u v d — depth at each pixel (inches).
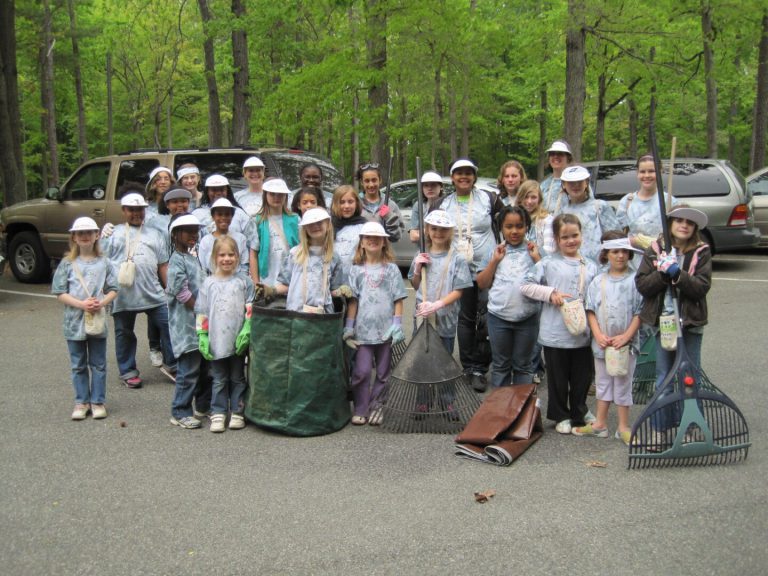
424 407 202.2
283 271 218.2
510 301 213.8
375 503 156.6
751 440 189.6
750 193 471.8
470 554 133.9
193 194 282.2
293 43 729.0
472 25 610.2
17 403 232.4
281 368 199.6
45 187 1155.9
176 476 173.0
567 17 517.0
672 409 174.9
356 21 612.7
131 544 140.3
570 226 196.2
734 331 311.7
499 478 169.0
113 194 434.3
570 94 521.0
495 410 190.5
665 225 178.7
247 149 402.3
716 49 633.0
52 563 133.8
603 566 128.8
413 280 226.1
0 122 645.9
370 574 128.0
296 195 239.1
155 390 247.8
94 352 217.2
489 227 243.1
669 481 165.5
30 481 170.7
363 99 692.7
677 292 180.9
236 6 677.9
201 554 136.1
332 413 203.6
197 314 204.4
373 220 245.1
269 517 150.8
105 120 1224.8
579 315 189.3
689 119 1009.5
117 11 1072.2
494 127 1103.6
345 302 215.6
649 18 539.2
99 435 202.4
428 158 1180.5
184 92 1189.7
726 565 128.3
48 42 938.7
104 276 217.6
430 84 670.5
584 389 198.8
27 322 359.3
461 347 246.7
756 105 697.0
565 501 155.6
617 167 468.1
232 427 207.0
